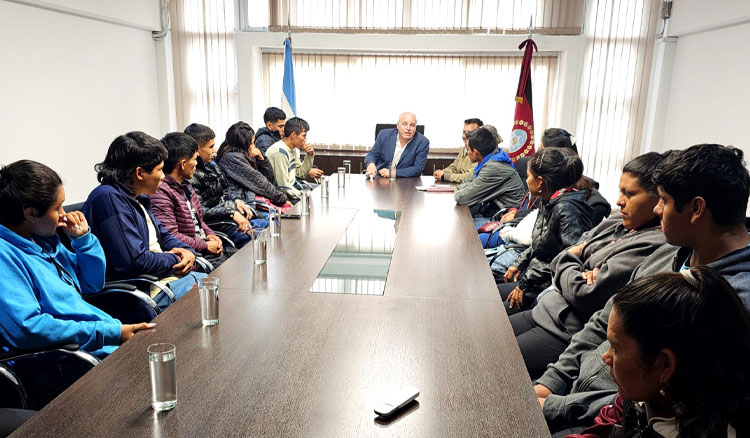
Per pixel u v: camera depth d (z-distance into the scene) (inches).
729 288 36.0
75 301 75.5
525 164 184.9
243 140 183.0
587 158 291.1
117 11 244.7
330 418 47.9
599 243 88.6
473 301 77.4
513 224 135.6
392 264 94.9
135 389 52.2
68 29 218.4
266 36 287.7
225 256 138.4
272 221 111.7
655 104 279.1
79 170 229.9
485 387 53.8
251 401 50.3
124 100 259.9
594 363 64.4
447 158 282.7
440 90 291.7
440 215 139.1
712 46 233.9
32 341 67.9
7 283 67.5
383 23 281.6
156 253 99.9
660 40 273.4
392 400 49.9
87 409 48.6
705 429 35.2
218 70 293.4
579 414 61.2
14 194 70.3
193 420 47.1
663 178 53.9
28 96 199.6
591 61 279.0
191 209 131.8
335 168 288.7
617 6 271.7
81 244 83.4
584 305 79.7
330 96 296.7
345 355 59.8
